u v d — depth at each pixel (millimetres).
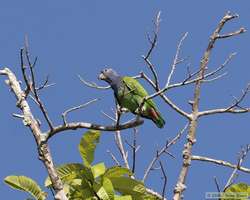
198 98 13758
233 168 13375
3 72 12711
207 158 13461
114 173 12180
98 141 12391
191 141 13453
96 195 11875
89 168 12125
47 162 11438
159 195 12641
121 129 11781
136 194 12266
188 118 13625
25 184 11891
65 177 12102
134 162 12867
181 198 12836
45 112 11453
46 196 11914
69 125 11594
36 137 11602
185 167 13211
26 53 11102
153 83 13234
